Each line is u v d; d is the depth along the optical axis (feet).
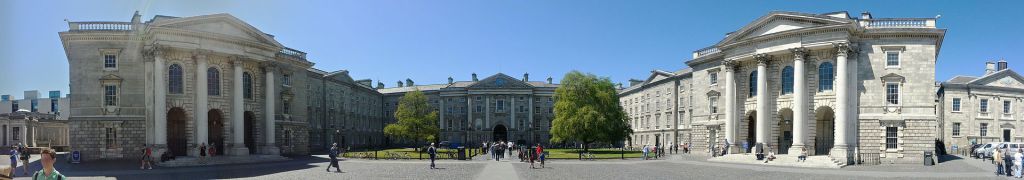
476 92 349.20
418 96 258.37
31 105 305.73
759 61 145.18
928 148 133.49
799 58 136.98
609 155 173.88
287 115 179.32
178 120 147.33
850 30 132.67
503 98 348.38
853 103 135.44
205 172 105.50
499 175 98.94
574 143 305.12
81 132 140.26
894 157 134.21
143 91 143.13
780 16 142.61
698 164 129.70
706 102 177.99
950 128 207.41
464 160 147.64
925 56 135.33
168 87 138.82
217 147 151.74
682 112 233.14
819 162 122.01
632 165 126.21
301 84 189.47
